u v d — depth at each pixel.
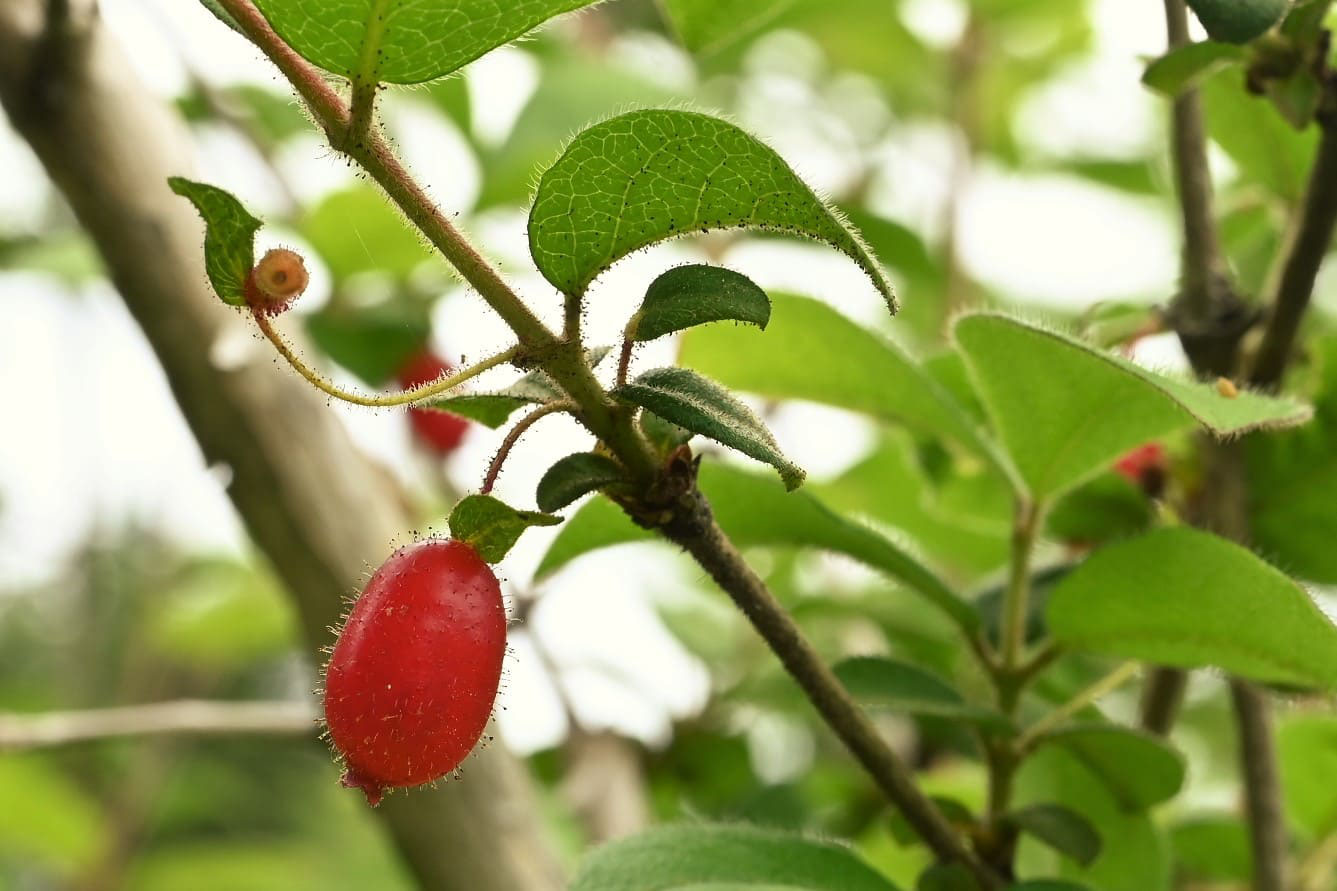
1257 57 0.21
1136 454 0.23
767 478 0.21
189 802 0.60
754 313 0.17
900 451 0.31
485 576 0.18
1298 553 0.23
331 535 0.25
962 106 0.41
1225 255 0.27
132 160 0.24
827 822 0.30
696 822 0.20
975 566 0.30
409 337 0.32
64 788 0.51
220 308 0.24
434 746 0.18
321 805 0.77
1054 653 0.21
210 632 0.52
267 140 0.35
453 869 0.24
